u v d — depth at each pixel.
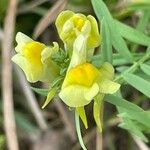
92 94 0.13
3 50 0.22
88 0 0.22
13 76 0.23
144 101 0.22
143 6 0.19
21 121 0.23
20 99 0.24
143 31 0.19
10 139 0.22
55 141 0.23
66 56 0.14
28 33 0.24
